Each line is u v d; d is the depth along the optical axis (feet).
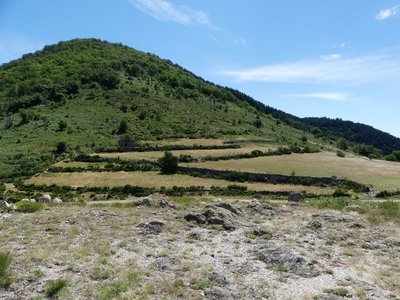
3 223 57.57
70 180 237.45
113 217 63.87
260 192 210.38
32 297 32.81
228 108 608.19
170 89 618.85
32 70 579.07
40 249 44.39
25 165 270.05
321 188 224.74
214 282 37.52
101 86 533.55
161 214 67.67
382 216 72.54
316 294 35.91
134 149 309.83
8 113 431.02
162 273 39.34
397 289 38.22
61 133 355.36
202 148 324.60
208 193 212.64
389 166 286.87
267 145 360.69
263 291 36.19
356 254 49.39
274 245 50.31
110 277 37.88
